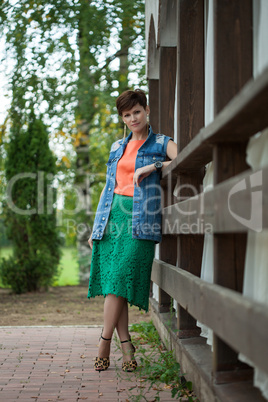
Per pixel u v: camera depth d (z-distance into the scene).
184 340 3.09
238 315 1.62
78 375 3.45
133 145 3.68
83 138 11.95
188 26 3.37
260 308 1.43
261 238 1.88
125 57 11.70
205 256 2.87
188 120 3.32
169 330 3.60
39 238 9.55
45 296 9.14
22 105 11.02
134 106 3.60
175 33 4.90
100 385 3.19
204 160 2.67
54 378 3.37
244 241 2.13
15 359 3.94
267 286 1.83
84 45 11.11
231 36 2.15
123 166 3.61
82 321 6.46
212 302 1.98
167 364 3.31
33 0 11.17
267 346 1.35
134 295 3.41
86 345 4.51
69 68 11.25
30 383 3.24
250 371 2.14
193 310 2.39
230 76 2.14
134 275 3.41
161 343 4.34
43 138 9.72
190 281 2.48
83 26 11.08
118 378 3.35
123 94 3.62
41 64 10.98
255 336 1.45
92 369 3.61
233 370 2.15
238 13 2.16
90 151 12.65
